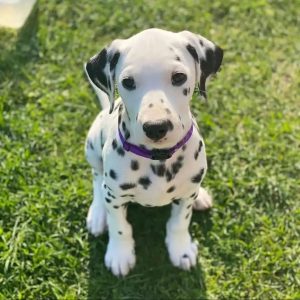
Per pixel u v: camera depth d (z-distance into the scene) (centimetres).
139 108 55
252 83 94
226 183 82
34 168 83
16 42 98
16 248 74
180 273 75
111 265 74
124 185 64
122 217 70
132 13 102
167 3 104
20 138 86
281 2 104
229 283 74
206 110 90
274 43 100
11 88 92
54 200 79
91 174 83
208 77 60
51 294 73
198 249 77
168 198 66
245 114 90
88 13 102
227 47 99
